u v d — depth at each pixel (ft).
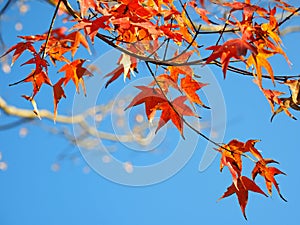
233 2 2.79
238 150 3.03
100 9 2.80
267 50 2.77
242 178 3.02
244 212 3.02
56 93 2.99
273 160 3.04
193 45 2.93
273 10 2.80
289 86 2.99
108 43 2.85
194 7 2.86
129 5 2.77
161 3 2.90
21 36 2.96
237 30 2.86
